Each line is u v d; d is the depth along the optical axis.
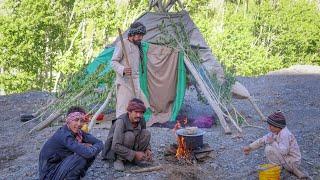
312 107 9.50
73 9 24.81
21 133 7.48
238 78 13.78
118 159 5.44
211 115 7.89
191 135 5.64
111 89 7.21
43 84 23.73
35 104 10.00
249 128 7.39
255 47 26.59
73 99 7.70
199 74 7.40
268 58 27.38
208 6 32.25
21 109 9.56
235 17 28.95
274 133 5.25
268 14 29.50
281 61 27.52
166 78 7.31
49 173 4.59
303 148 6.38
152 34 7.65
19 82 22.55
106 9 24.69
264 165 5.21
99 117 7.34
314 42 29.81
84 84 7.82
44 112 8.28
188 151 5.67
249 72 24.98
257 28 30.25
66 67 21.66
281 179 5.15
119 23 24.52
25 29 22.50
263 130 7.25
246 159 5.86
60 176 4.52
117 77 6.76
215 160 5.82
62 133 4.61
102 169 5.38
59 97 8.14
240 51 25.22
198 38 7.88
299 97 10.57
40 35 23.03
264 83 12.84
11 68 23.70
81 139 4.75
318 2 33.62
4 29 22.25
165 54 7.29
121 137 5.34
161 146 6.18
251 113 8.70
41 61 23.36
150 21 7.75
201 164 5.66
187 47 7.54
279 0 31.22
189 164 5.55
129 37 6.76
